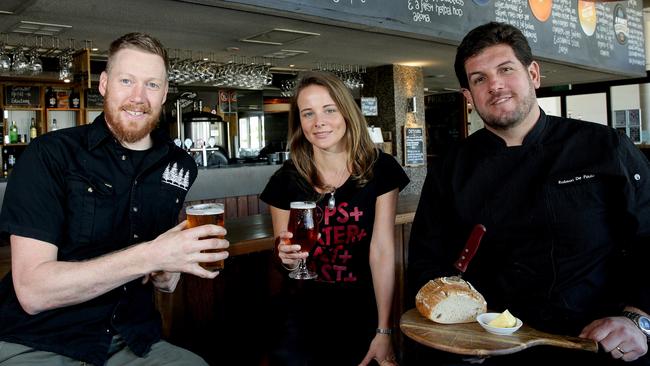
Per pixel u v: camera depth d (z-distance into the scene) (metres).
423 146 7.33
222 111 8.50
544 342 1.21
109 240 1.48
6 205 1.34
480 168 1.62
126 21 4.04
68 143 1.46
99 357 1.41
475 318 1.38
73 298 1.25
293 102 1.98
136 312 1.53
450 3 4.33
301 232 1.67
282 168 2.05
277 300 1.94
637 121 8.84
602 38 5.92
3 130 6.71
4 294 1.42
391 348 1.90
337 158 1.96
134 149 1.55
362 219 1.91
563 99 9.66
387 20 3.89
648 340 1.30
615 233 1.49
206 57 5.94
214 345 2.32
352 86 6.88
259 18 3.91
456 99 10.86
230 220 2.81
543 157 1.54
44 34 4.57
